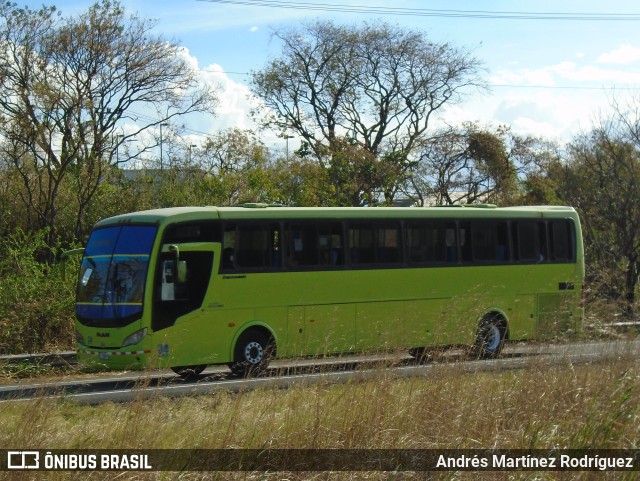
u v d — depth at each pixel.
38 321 23.16
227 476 8.11
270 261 18.58
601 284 12.61
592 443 9.07
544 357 10.39
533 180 43.88
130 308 17.30
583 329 11.31
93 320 17.64
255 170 36.50
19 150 30.92
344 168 38.91
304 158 40.09
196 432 8.90
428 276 20.31
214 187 34.38
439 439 9.00
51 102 30.19
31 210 32.31
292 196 37.50
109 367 17.33
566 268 22.05
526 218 21.77
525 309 21.39
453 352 11.28
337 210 19.50
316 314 18.92
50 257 30.69
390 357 10.24
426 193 46.38
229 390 11.33
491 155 45.38
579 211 35.31
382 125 48.53
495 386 9.94
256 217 18.56
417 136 48.00
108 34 32.19
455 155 46.31
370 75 48.38
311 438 8.71
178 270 17.33
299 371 11.36
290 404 9.45
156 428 8.90
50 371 19.23
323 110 48.47
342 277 19.30
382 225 19.95
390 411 9.20
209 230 18.06
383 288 19.75
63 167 31.14
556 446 8.87
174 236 17.69
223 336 17.94
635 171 34.53
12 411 9.26
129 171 34.31
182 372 18.59
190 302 17.67
